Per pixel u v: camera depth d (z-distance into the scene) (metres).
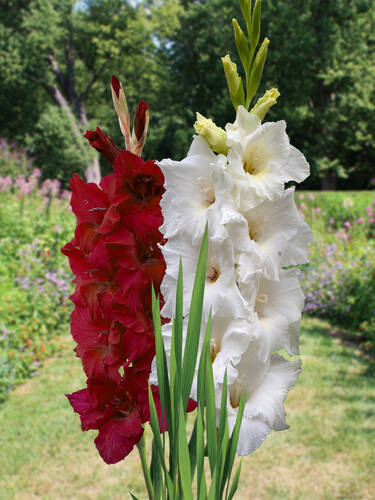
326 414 5.24
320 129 28.45
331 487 4.11
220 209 1.04
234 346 1.08
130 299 1.18
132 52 29.86
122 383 1.22
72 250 1.31
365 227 10.84
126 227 1.19
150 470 1.29
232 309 1.05
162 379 1.07
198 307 1.02
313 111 27.44
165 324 1.14
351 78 25.86
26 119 26.48
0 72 24.16
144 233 1.18
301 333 7.84
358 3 25.98
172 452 1.12
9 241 8.21
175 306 1.09
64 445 4.85
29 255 7.77
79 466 4.52
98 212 1.28
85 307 1.30
